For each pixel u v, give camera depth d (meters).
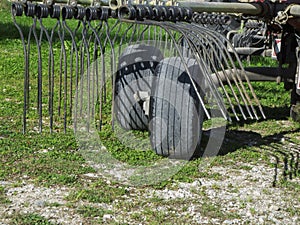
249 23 6.72
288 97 6.82
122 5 4.83
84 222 4.46
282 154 5.39
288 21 5.45
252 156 5.31
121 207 4.61
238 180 4.98
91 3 4.91
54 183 4.82
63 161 5.11
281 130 5.88
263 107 6.46
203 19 5.82
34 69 7.49
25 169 4.97
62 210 4.55
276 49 6.36
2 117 5.83
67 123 5.75
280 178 5.02
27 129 5.61
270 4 5.37
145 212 4.57
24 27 11.20
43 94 6.52
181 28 4.84
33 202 4.62
